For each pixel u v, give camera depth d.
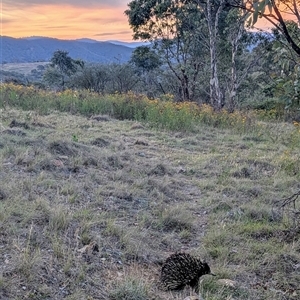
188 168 8.08
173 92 28.39
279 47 3.85
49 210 4.71
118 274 3.79
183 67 23.80
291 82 3.95
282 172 7.93
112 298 3.36
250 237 4.97
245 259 4.41
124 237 4.46
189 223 5.21
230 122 13.86
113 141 9.88
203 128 13.30
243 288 3.79
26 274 3.37
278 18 3.07
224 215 5.63
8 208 4.59
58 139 8.15
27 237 4.07
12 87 15.48
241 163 8.70
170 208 5.58
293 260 4.41
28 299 3.10
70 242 4.16
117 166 7.54
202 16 21.69
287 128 13.53
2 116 11.06
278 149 10.43
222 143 11.09
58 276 3.50
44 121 11.14
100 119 13.22
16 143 7.66
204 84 25.00
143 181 6.67
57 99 14.94
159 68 31.22
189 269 3.70
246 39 19.69
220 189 6.80
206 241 4.77
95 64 33.06
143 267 4.06
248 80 22.86
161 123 12.55
